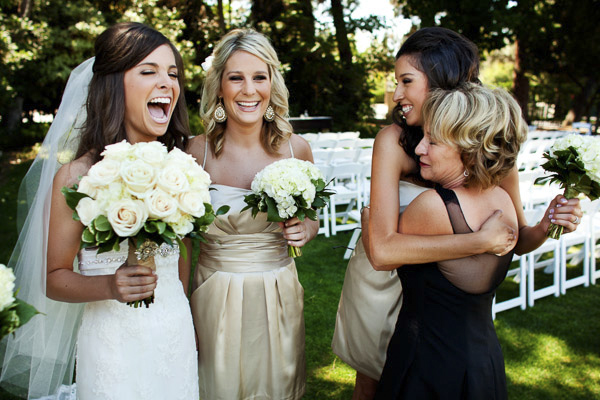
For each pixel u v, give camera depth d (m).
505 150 1.52
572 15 20.12
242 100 2.19
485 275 1.59
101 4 14.83
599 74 22.03
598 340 3.71
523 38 19.73
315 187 1.99
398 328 1.75
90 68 1.93
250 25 18.89
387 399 1.70
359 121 20.81
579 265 5.37
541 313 4.18
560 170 1.74
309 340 3.61
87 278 1.62
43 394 1.99
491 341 1.63
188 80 14.80
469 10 16.81
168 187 1.37
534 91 30.34
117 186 1.36
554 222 1.74
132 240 1.46
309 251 5.63
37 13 13.15
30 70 13.20
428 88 1.73
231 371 2.21
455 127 1.49
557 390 3.08
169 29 14.70
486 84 1.70
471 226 1.57
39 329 1.91
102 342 1.70
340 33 20.48
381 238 1.71
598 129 23.19
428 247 1.56
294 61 19.89
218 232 2.18
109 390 1.70
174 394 1.82
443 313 1.61
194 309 2.27
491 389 1.59
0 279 1.12
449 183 1.64
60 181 1.68
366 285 2.22
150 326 1.73
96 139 1.80
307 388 3.04
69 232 1.68
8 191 8.27
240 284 2.18
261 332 2.23
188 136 2.23
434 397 1.60
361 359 2.26
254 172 2.34
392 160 1.86
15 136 13.52
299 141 2.50
